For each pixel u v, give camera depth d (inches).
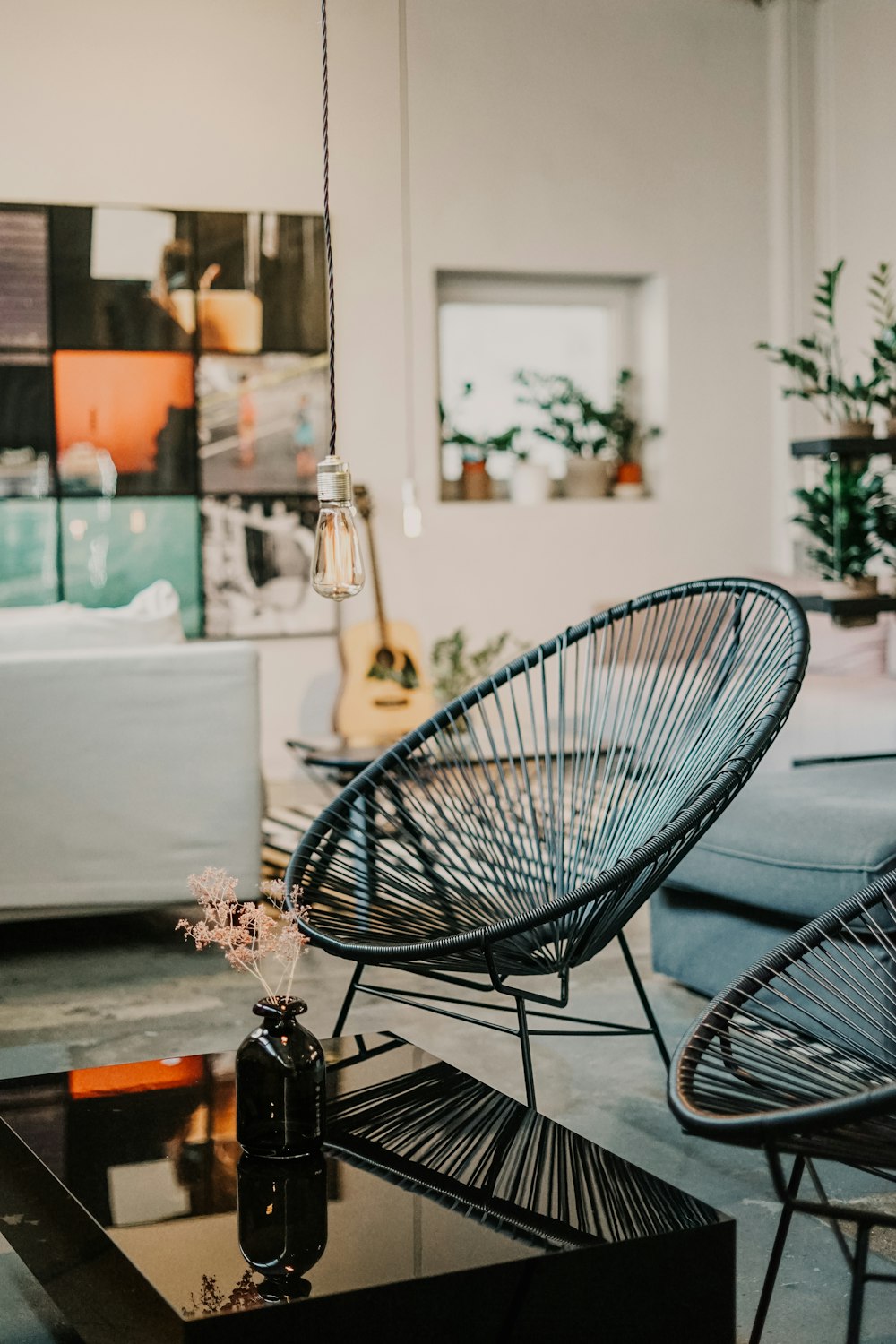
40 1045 113.7
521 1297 53.9
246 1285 52.2
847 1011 95.5
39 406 238.7
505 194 261.1
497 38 258.4
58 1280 62.6
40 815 142.4
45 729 141.9
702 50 269.9
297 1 246.8
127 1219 58.1
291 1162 64.0
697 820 82.6
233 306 246.8
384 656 247.8
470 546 263.6
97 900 144.3
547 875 102.7
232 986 131.1
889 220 255.0
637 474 275.3
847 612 193.5
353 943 84.7
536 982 129.3
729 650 100.8
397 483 258.7
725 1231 57.0
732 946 112.8
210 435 247.0
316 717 254.5
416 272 257.3
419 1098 72.8
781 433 277.1
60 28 236.7
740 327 276.2
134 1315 54.1
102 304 240.5
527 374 275.0
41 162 237.5
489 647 263.9
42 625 149.6
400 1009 122.1
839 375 264.4
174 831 145.7
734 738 89.9
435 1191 61.0
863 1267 54.1
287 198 249.3
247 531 249.9
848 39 263.4
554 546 268.4
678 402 273.7
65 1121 69.7
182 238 243.4
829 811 104.5
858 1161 53.6
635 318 280.1
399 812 106.1
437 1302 52.9
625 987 127.3
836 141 268.5
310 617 253.6
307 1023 117.6
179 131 243.1
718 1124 52.9
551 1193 60.2
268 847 192.5
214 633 249.1
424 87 255.4
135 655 143.6
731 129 272.7
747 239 275.4
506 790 108.7
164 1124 69.4
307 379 251.8
